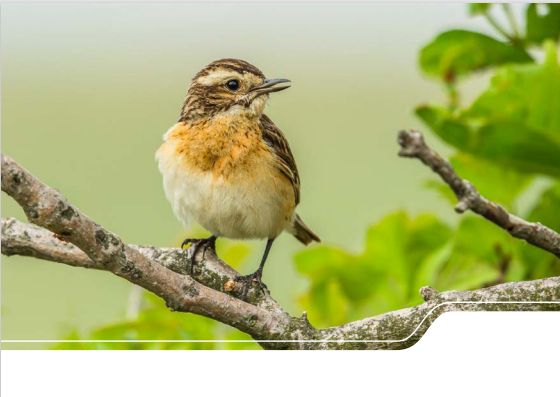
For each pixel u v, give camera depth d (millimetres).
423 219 10508
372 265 10477
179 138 10836
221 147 10758
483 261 10000
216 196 10680
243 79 10992
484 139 9312
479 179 10188
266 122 11289
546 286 9219
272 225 11039
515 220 8070
